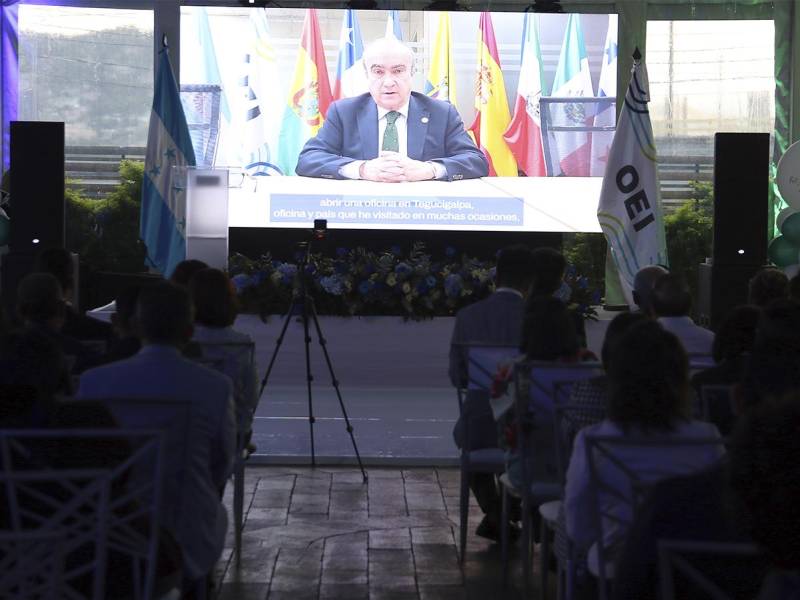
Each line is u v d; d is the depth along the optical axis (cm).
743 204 2016
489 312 1075
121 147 2450
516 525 1048
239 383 941
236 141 2392
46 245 1931
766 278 1105
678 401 566
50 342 598
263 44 2394
